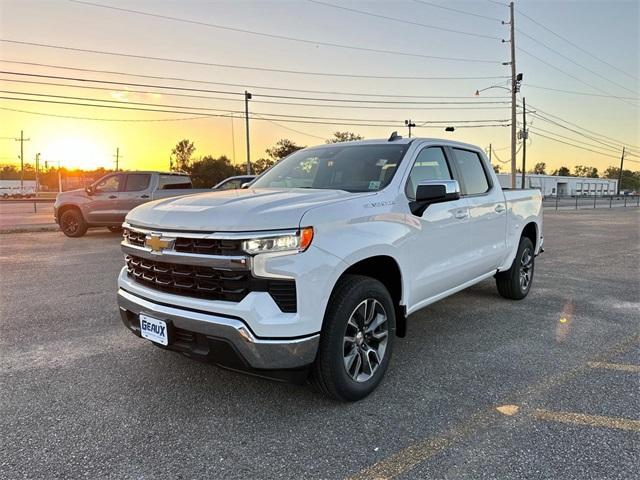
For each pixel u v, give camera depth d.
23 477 2.37
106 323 4.95
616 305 5.76
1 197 65.31
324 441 2.70
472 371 3.71
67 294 6.24
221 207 2.93
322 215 2.89
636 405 3.13
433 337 4.54
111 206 13.02
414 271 3.67
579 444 2.66
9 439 2.72
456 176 4.50
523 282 6.01
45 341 4.39
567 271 8.16
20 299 5.97
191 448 2.63
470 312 5.43
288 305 2.75
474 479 2.35
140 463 2.50
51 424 2.89
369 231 3.18
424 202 3.76
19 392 3.32
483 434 2.77
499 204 5.08
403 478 2.36
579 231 16.20
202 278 2.83
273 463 2.49
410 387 3.42
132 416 2.99
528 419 2.95
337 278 2.92
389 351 3.43
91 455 2.57
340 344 2.99
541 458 2.53
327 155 4.36
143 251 3.14
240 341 2.69
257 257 2.67
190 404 3.15
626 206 42.03
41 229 15.21
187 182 14.32
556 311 5.48
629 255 10.17
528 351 4.16
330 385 3.02
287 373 2.79
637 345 4.31
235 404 3.15
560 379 3.55
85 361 3.89
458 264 4.32
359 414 3.02
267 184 4.32
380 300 3.30
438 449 2.62
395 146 4.11
